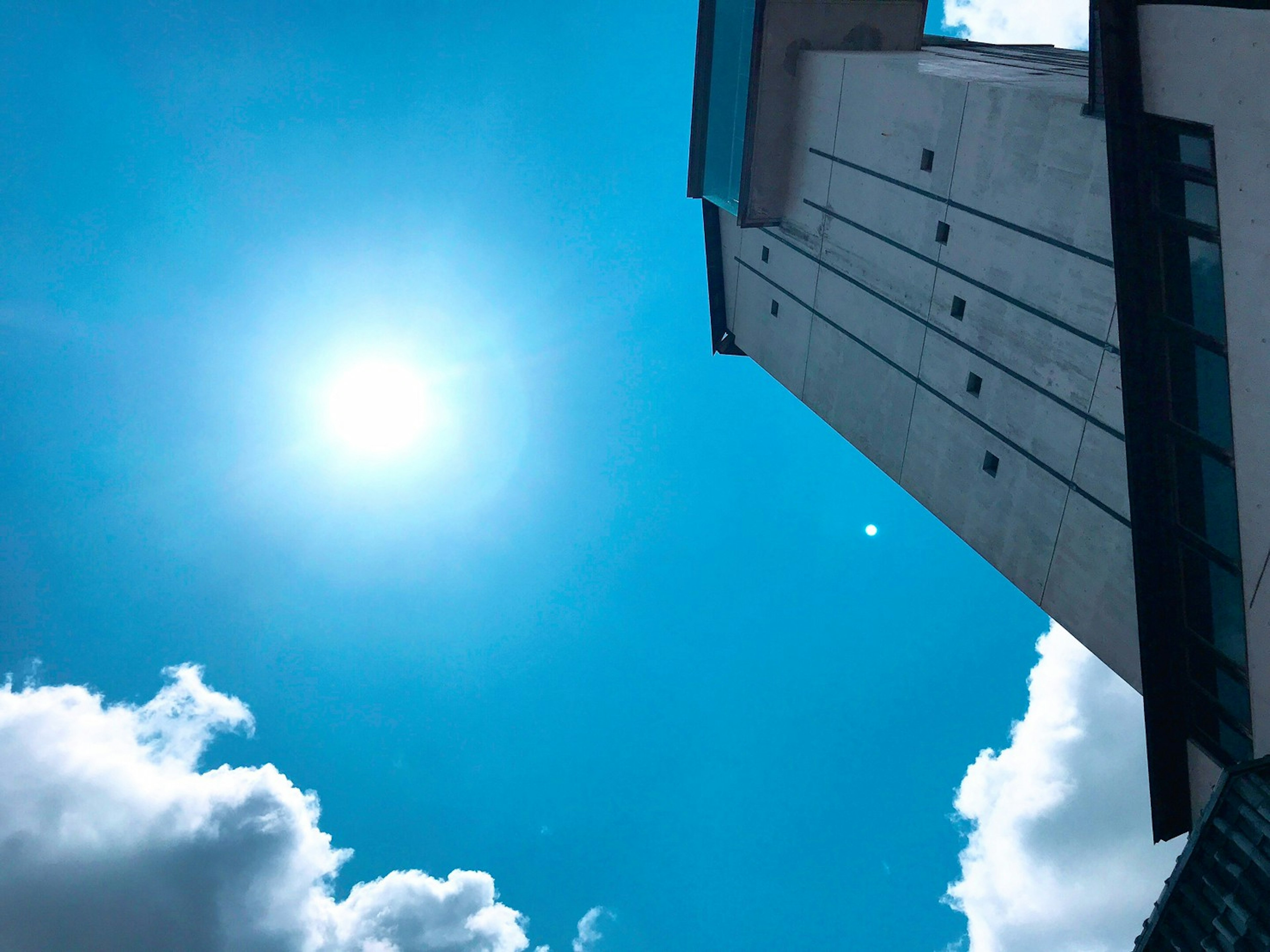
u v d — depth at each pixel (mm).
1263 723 12617
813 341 25406
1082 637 16812
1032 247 16812
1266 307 11555
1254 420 12031
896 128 20641
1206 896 11375
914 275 20594
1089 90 14805
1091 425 15938
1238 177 11727
